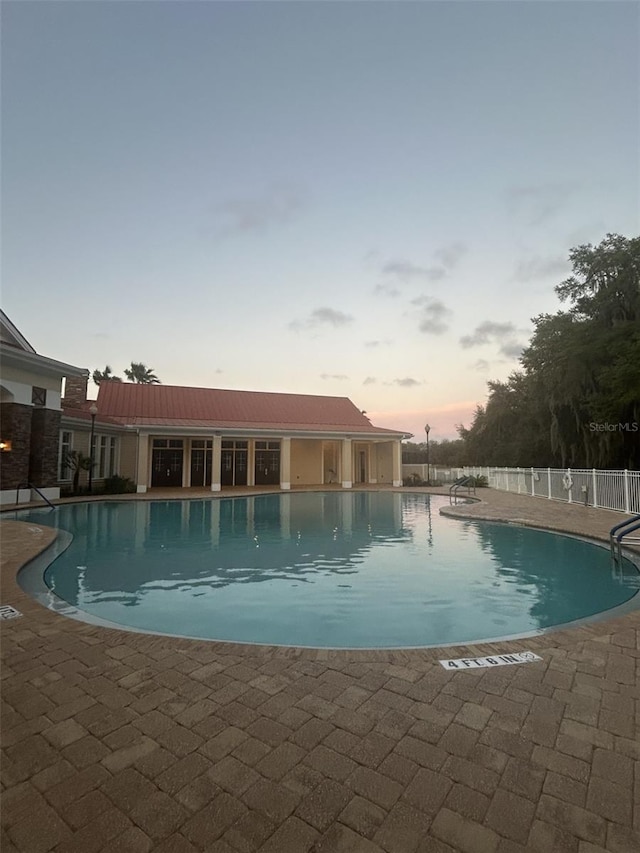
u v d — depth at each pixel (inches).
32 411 615.2
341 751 94.0
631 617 184.4
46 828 73.4
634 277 811.4
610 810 77.4
